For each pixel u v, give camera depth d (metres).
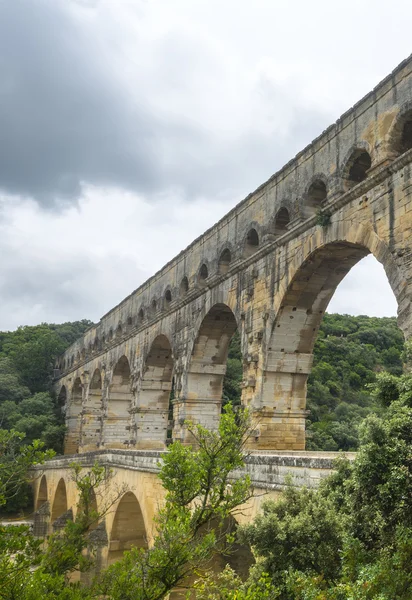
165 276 52.91
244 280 36.75
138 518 36.91
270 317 33.00
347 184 28.05
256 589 11.88
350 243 27.86
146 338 55.50
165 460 12.59
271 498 17.22
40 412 92.12
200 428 13.09
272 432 32.53
